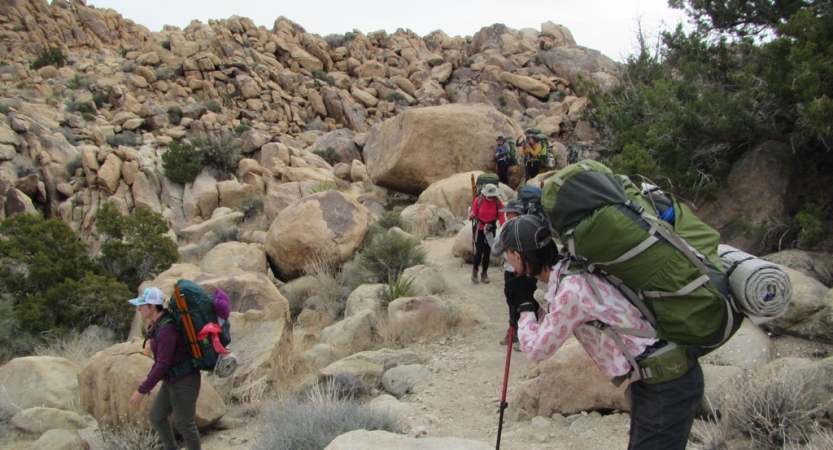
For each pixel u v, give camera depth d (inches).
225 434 236.8
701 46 441.4
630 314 98.0
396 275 446.0
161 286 402.9
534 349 103.0
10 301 444.1
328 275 481.4
